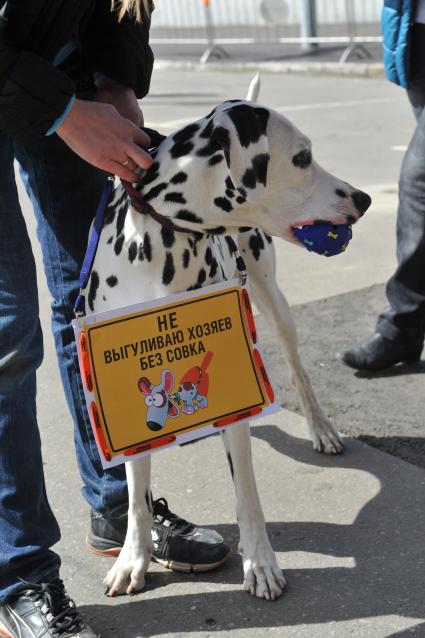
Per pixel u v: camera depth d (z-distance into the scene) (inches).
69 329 100.0
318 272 193.8
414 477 115.5
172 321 87.7
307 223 86.0
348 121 352.5
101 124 83.0
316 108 387.2
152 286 88.4
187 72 561.0
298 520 107.7
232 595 95.1
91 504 104.3
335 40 537.0
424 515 106.9
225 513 110.3
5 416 88.5
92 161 84.3
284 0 600.4
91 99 96.1
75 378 101.2
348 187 87.6
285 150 83.4
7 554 89.8
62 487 118.4
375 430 128.0
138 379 87.0
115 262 89.6
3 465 88.9
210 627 90.4
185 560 98.7
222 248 95.8
